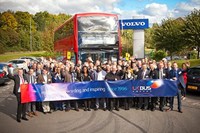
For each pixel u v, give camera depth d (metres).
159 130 8.25
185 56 49.56
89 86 11.09
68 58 18.64
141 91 11.07
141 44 33.12
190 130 8.23
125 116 10.13
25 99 9.95
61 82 11.37
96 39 17.06
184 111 10.89
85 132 8.20
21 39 84.12
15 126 9.05
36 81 10.77
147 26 32.59
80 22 16.98
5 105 12.81
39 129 8.63
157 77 11.21
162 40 39.53
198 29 33.66
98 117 10.06
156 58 41.88
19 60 30.45
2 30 81.38
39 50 87.00
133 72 11.86
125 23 32.81
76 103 11.26
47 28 82.25
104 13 17.42
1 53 76.56
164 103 11.54
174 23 39.38
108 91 11.09
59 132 8.27
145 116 10.09
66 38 19.48
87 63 13.72
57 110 11.41
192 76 14.49
